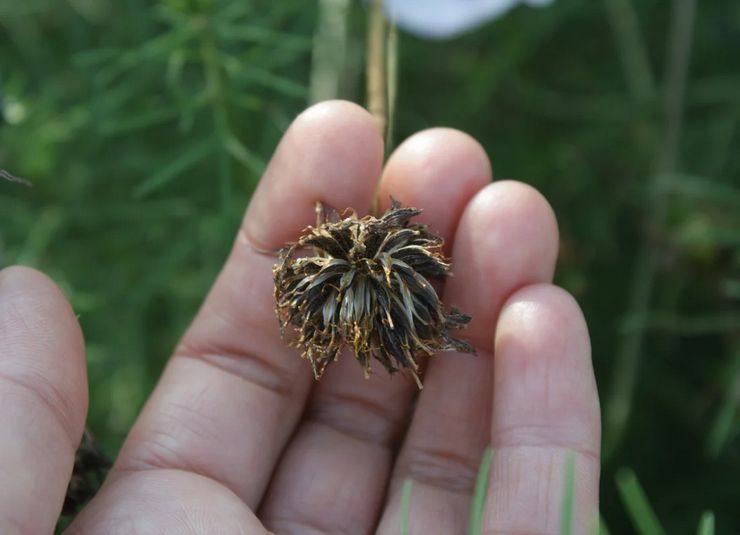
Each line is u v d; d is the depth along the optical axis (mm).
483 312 152
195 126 224
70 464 132
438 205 156
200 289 215
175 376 158
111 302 217
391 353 141
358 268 140
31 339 131
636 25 239
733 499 209
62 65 237
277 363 157
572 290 218
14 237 219
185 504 140
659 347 223
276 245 156
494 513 140
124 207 222
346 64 222
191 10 179
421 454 156
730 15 244
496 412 144
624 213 238
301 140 152
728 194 204
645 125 231
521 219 150
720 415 200
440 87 246
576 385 142
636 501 122
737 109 230
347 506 157
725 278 208
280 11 214
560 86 246
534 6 228
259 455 155
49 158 219
